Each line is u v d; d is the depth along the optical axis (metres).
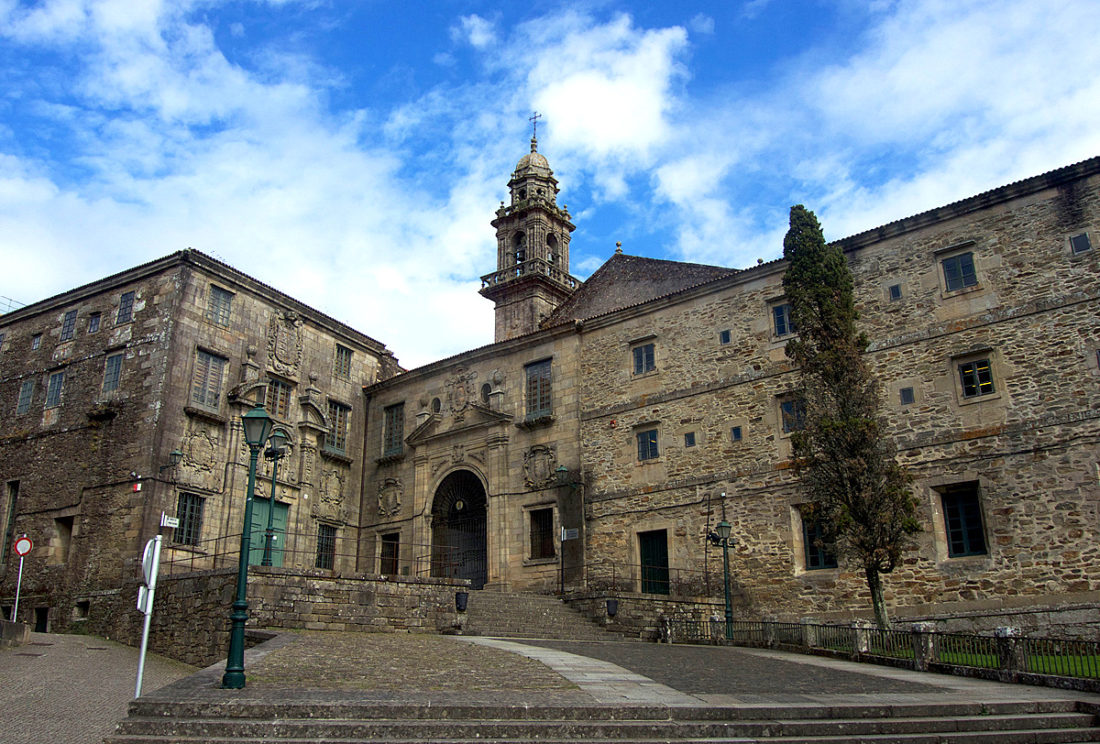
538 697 10.70
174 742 8.95
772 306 25.09
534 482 28.61
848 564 21.83
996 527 19.86
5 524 28.34
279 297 30.77
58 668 16.78
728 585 21.48
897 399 22.03
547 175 39.47
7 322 31.34
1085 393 19.38
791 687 12.53
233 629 11.23
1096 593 18.25
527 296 36.62
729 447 24.78
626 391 27.48
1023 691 12.59
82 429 27.47
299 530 29.98
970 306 21.48
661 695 11.23
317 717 9.60
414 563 30.91
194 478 26.45
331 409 32.66
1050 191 20.95
